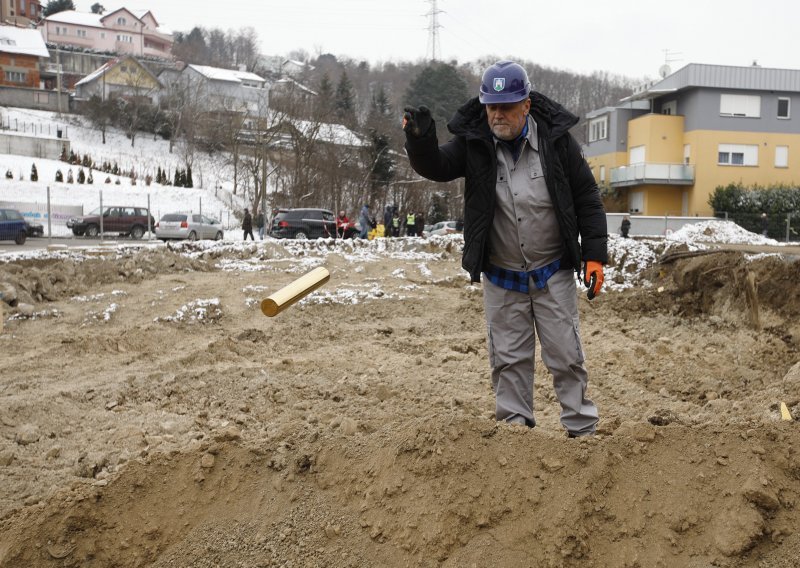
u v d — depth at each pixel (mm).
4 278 11281
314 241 17969
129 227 36000
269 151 55938
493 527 3561
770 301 10758
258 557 3645
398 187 51469
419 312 12469
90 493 3854
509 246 4328
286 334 10516
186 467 4047
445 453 3797
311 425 5648
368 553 3574
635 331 11117
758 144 45062
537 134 4234
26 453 5465
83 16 116188
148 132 77000
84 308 11203
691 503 3551
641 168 45000
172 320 10703
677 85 45406
